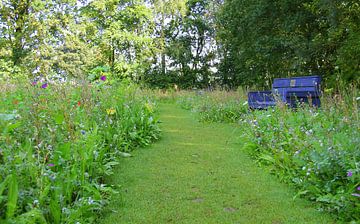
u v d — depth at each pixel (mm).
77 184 2145
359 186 2117
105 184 2582
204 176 3029
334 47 8773
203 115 7453
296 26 9680
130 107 5016
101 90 4828
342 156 2332
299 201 2414
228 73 19938
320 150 2555
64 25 16500
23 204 1684
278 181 2887
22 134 2379
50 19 15531
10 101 3615
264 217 2141
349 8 7648
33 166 1833
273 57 10266
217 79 20984
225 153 3971
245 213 2203
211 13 21094
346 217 2062
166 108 10922
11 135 2189
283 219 2105
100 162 2840
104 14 18828
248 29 11352
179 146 4383
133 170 3201
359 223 1941
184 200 2430
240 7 11211
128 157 3717
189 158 3717
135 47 19609
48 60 14336
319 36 9164
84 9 18656
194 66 22172
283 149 3328
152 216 2141
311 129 3482
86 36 18406
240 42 12258
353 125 3107
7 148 1807
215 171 3197
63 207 1828
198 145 4461
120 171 3158
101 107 4188
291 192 2605
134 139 4305
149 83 19531
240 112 6973
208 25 21641
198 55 22531
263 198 2480
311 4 9016
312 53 8891
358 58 7297
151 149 4176
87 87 4395
